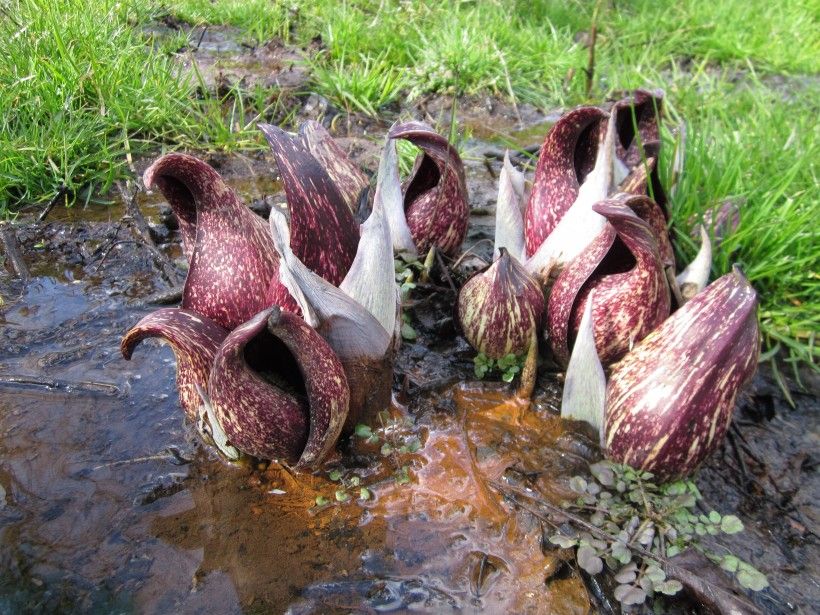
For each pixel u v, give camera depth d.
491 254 0.57
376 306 0.35
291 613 0.31
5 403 0.40
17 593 0.31
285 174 0.34
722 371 0.34
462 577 0.33
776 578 0.34
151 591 0.32
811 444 0.43
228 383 0.32
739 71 1.15
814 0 1.37
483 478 0.37
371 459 0.38
